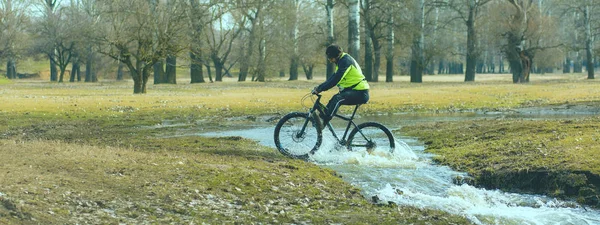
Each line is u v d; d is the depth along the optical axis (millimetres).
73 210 5422
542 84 43625
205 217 5664
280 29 63969
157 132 13945
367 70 56156
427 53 57375
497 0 55844
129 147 10391
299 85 46531
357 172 8391
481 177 8039
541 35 50094
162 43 32250
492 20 53000
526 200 6980
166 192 6293
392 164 9062
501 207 6672
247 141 11711
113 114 18500
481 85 42688
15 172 6520
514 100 25406
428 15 68062
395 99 25797
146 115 18422
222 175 7215
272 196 6598
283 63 65875
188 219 5551
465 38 86688
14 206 5145
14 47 64625
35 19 68938
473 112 20250
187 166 7602
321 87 9656
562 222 5965
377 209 6289
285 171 7898
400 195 7035
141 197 6070
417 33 53531
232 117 18141
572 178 7281
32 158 7398
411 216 5969
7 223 4777
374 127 9797
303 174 7824
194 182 6812
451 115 19109
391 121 16953
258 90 36500
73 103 22750
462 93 30484
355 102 9672
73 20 66625
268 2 60000
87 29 48062
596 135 10031
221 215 5762
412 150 10633
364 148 9773
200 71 56562
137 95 29719
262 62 61500
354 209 6273
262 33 61000
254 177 7266
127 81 70125
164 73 54500
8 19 62219
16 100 24359
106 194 6023
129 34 31875
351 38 45281
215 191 6559
